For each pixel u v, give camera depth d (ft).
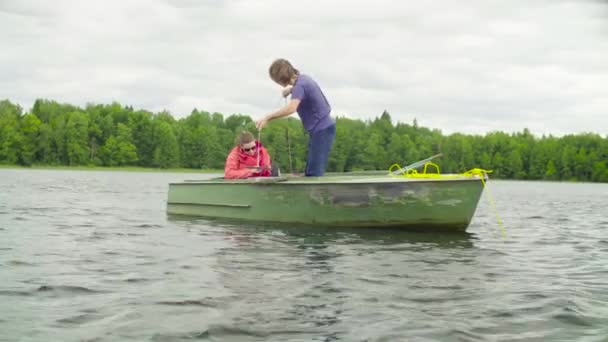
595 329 9.64
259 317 10.05
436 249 18.20
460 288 12.57
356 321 9.93
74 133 252.62
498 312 10.58
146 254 16.37
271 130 165.58
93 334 9.01
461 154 268.41
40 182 77.61
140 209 33.17
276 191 23.47
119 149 263.29
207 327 9.44
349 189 21.76
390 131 271.08
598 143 269.64
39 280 12.55
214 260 15.48
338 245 18.51
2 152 240.12
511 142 275.59
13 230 21.39
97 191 57.06
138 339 8.82
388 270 14.47
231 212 25.49
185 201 28.09
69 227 22.84
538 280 13.67
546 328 9.67
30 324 9.42
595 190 114.42
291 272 13.97
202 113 312.71
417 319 10.09
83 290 11.76
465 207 20.80
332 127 23.43
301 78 22.79
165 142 269.23
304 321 9.88
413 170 24.20
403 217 21.50
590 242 21.61
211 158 276.21
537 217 34.04
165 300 11.02
